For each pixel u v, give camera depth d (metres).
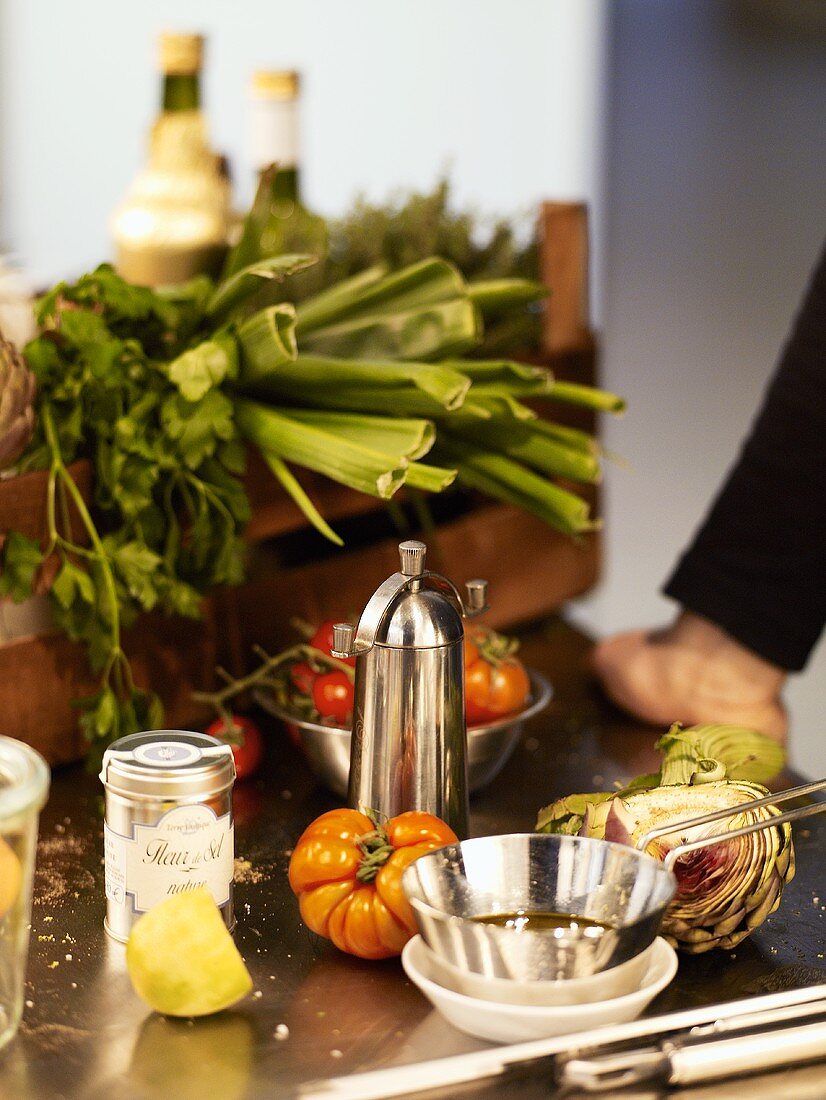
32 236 2.89
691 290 4.55
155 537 1.05
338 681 0.98
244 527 1.12
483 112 3.92
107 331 1.02
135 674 1.09
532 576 1.41
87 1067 0.68
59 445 1.02
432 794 0.85
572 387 1.19
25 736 1.04
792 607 1.17
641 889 0.71
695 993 0.76
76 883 0.89
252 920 0.84
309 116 3.52
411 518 1.37
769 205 5.44
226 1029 0.72
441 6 3.71
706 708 1.18
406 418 1.13
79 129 3.08
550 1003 0.67
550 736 1.18
